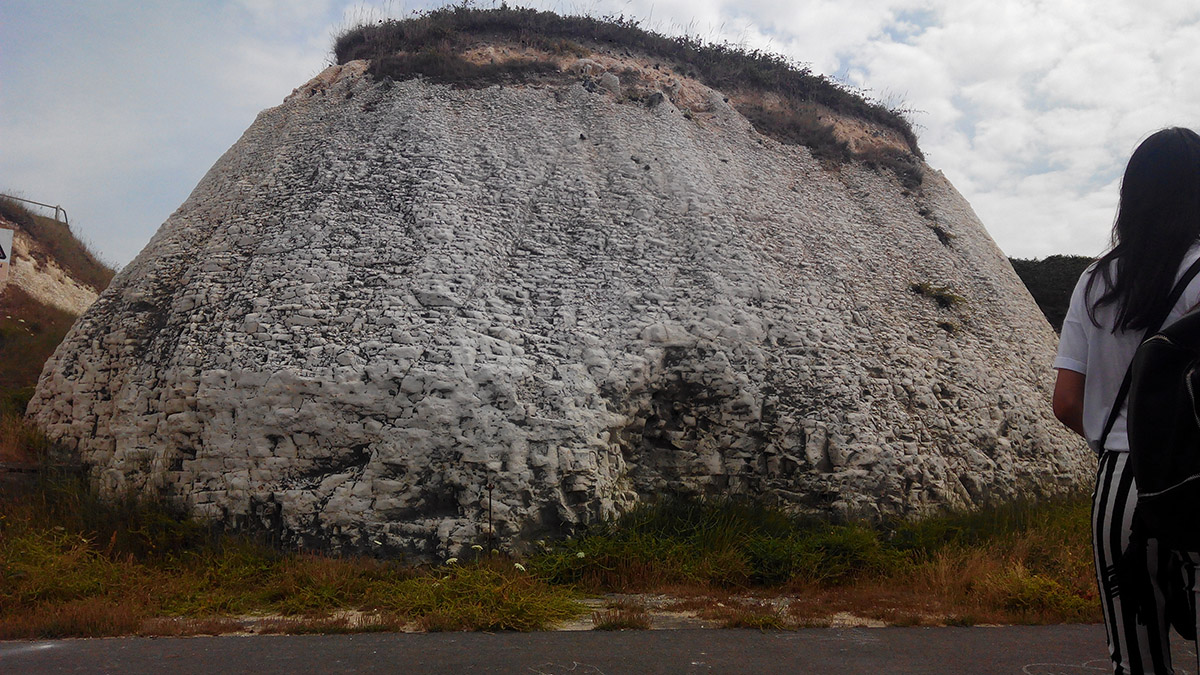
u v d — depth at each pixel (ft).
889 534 37.11
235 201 47.29
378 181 45.44
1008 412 48.37
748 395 40.88
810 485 39.47
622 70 59.93
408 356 36.11
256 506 34.78
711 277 44.55
